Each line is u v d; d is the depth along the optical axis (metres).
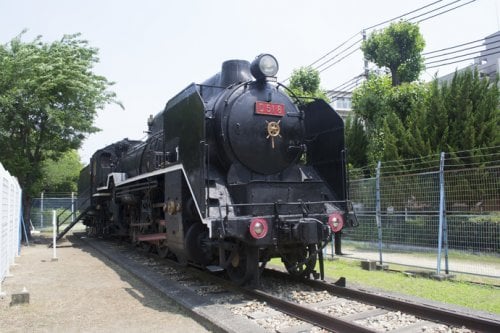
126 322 5.52
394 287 7.36
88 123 17.39
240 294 6.66
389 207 11.95
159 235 9.18
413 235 11.51
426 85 16.23
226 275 7.98
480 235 10.76
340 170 7.73
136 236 11.59
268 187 6.93
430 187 11.70
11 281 8.42
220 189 7.04
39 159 18.11
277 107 7.72
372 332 4.31
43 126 17.06
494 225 10.48
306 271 7.37
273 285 7.23
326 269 9.24
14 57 16.33
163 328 5.25
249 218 6.25
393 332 4.75
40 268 10.01
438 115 12.95
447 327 4.86
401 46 18.81
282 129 7.75
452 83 13.31
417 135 13.22
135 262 10.15
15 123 16.05
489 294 6.82
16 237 11.81
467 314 5.17
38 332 5.19
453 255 10.75
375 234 12.06
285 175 7.82
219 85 8.57
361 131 17.33
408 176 11.89
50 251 13.53
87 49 17.84
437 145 12.73
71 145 17.89
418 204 11.72
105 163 16.06
